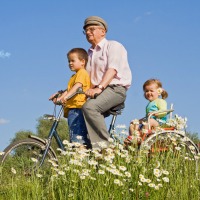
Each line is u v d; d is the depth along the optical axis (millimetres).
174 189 5051
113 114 6020
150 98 7480
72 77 6348
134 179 4852
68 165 5105
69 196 4664
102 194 4668
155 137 5992
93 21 6262
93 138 5836
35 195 4832
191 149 6273
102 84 5832
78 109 6102
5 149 5789
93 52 6324
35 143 5898
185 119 5996
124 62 6129
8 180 5469
